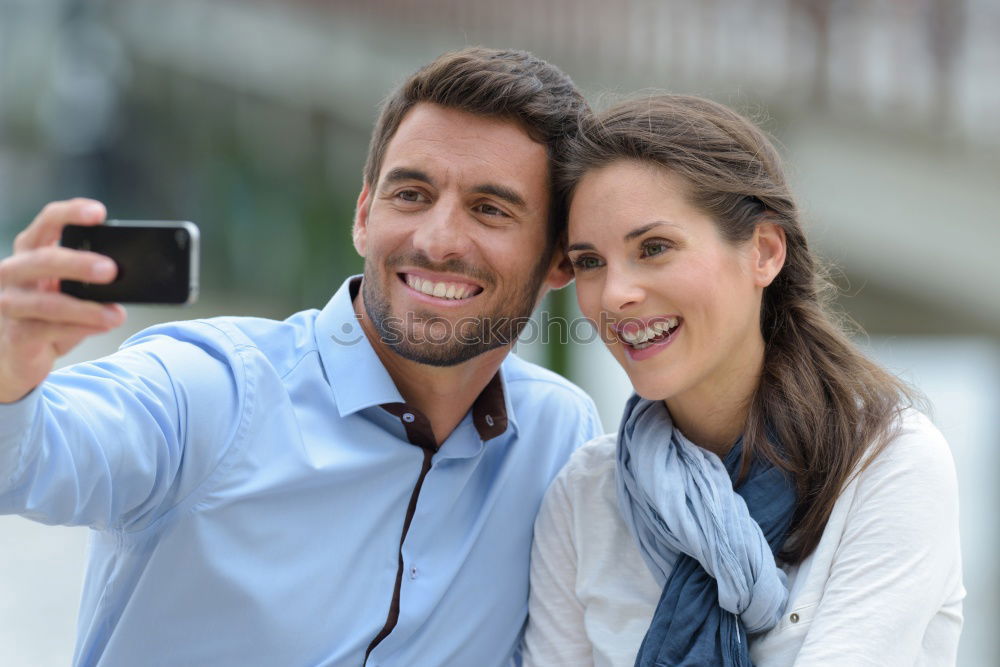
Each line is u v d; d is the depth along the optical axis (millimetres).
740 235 3660
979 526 10820
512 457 4207
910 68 9102
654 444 3727
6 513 2928
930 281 8977
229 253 21844
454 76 3838
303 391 3916
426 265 3826
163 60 21156
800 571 3547
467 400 4082
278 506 3734
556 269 4234
